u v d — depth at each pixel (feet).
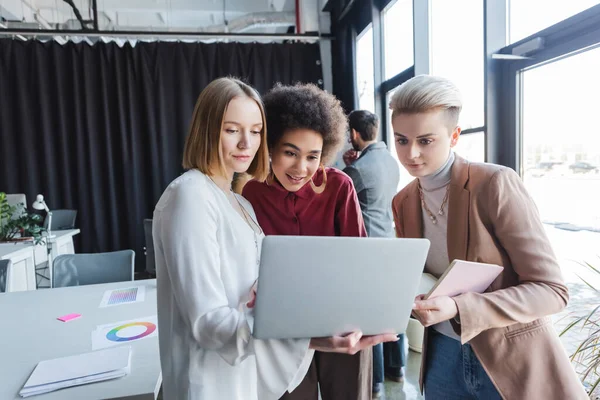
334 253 2.14
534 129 6.27
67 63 15.01
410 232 3.60
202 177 2.76
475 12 7.48
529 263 2.71
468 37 7.70
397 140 3.06
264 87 16.06
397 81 11.31
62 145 14.99
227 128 2.72
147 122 15.38
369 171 6.90
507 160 6.73
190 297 2.42
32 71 14.71
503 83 6.68
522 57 6.11
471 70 7.60
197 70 15.64
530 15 6.13
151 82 15.39
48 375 3.37
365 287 2.26
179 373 2.67
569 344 5.19
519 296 2.65
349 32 14.14
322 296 2.22
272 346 2.41
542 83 6.06
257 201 3.69
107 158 15.28
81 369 3.45
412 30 9.72
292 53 16.15
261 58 16.03
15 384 3.35
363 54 13.94
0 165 14.80
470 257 2.91
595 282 5.31
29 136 14.85
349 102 14.38
